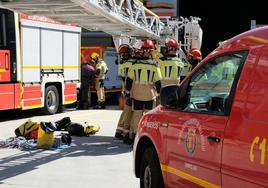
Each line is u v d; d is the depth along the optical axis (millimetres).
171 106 5219
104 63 19156
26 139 10664
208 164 4402
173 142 5117
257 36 4227
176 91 5215
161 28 15406
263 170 3662
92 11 9828
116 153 9633
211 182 4379
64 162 8742
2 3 9516
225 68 4547
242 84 4152
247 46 4293
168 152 5234
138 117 10219
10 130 12531
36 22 15406
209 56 4941
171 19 17094
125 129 10750
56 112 17016
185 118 4953
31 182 7293
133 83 10188
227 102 4301
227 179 4121
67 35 17344
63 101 17172
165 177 5363
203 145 4496
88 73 18875
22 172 7941
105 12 10117
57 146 10141
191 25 17281
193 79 5129
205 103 4738
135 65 10094
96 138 11406
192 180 4715
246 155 3865
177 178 5051
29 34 15078
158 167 5594
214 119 4410
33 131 10664
